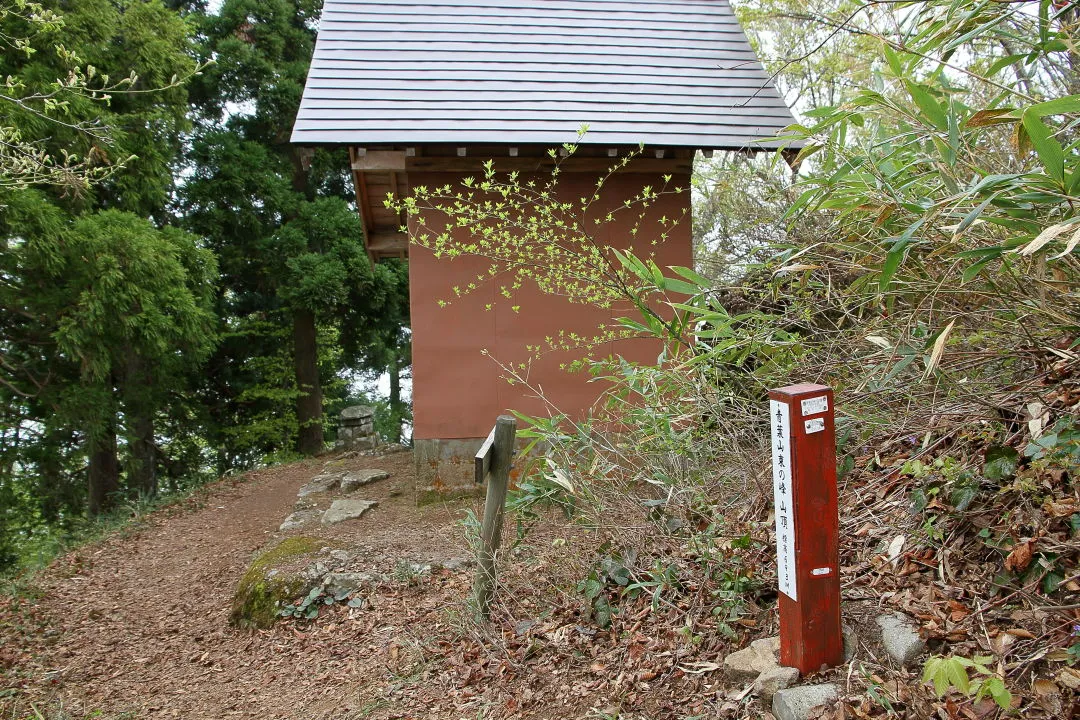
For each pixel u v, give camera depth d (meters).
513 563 3.79
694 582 2.92
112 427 10.05
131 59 9.44
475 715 2.84
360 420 11.47
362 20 6.75
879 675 2.08
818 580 2.16
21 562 7.82
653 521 3.21
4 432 9.43
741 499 3.28
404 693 3.19
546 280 5.27
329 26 6.61
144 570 6.11
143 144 9.71
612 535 3.36
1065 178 1.88
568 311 5.83
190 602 5.14
